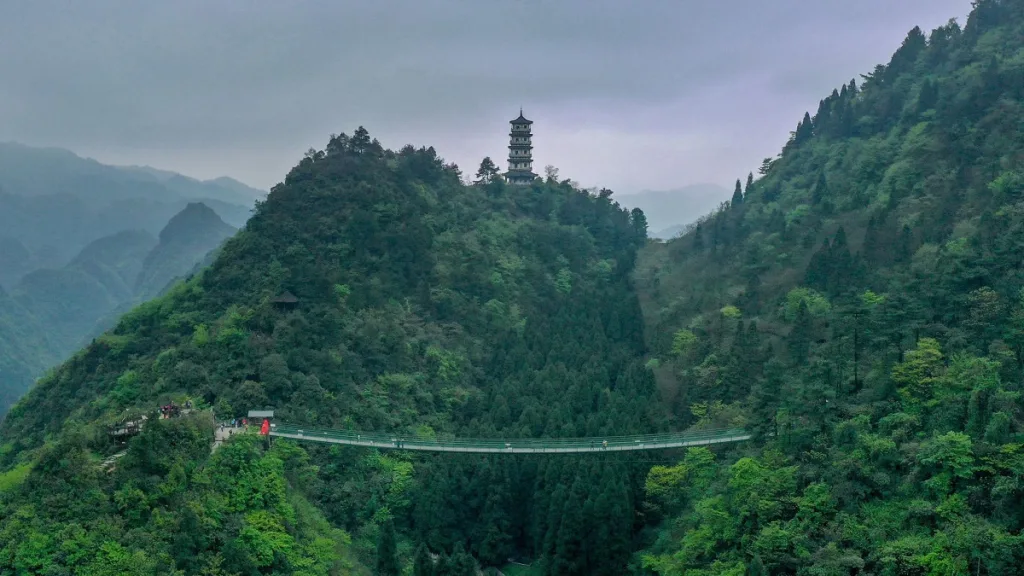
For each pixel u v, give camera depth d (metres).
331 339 130.12
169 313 140.25
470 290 167.38
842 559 74.31
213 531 77.50
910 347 95.38
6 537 72.19
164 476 80.94
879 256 134.50
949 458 75.69
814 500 81.88
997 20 189.50
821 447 86.94
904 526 76.50
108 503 76.25
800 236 161.12
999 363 84.50
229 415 106.00
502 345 153.12
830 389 91.88
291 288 136.38
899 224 141.00
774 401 99.19
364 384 126.12
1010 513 71.38
